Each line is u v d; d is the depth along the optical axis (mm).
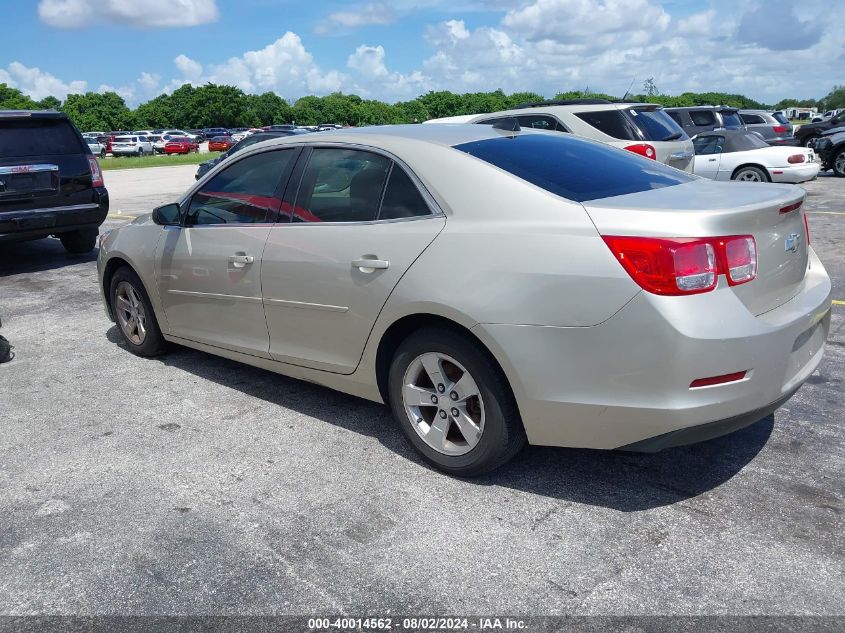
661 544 2807
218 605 2533
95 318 6488
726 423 2803
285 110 135875
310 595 2572
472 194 3197
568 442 3012
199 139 83312
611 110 9477
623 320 2742
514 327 2939
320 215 3750
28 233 8414
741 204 2898
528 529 2938
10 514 3170
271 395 4484
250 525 3027
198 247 4387
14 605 2566
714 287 2736
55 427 4090
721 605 2453
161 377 4863
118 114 130500
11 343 5766
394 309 3320
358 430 3941
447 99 132125
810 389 4328
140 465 3596
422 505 3146
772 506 3053
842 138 18469
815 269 3539
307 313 3777
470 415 3273
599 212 2875
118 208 15766
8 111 8258
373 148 3602
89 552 2869
